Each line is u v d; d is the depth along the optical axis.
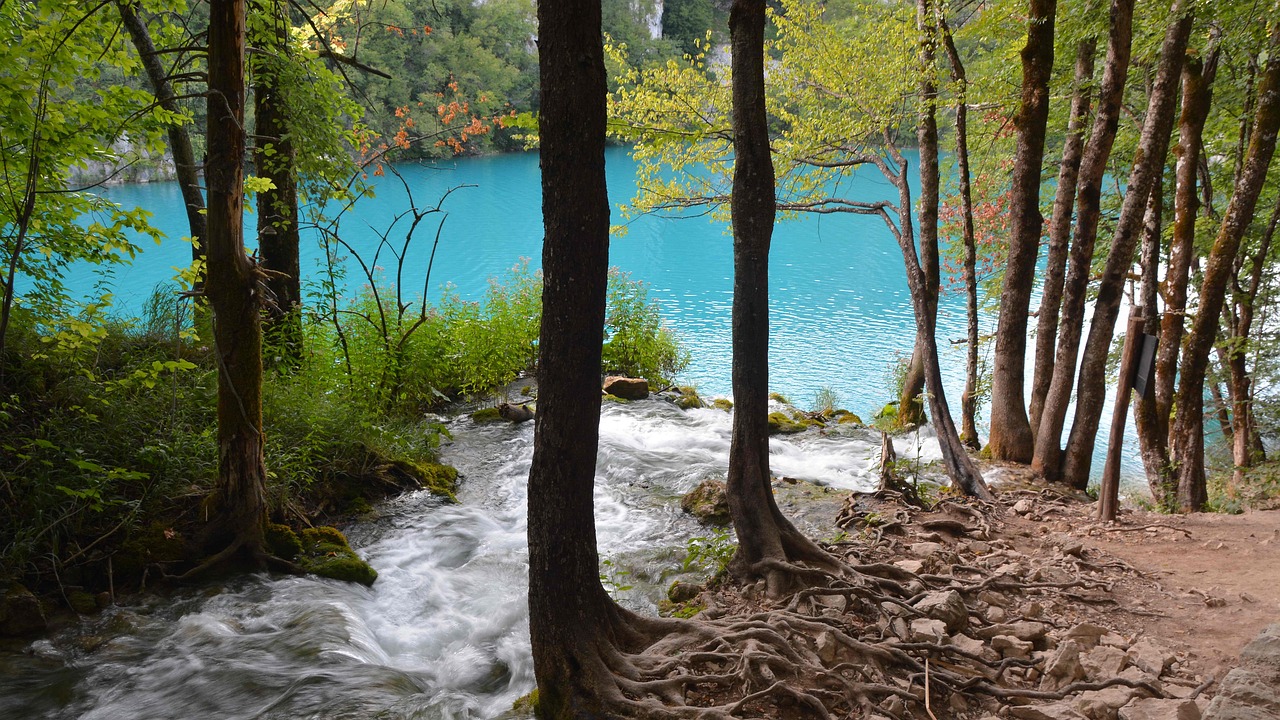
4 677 4.68
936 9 9.43
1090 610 5.20
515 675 4.95
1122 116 12.49
